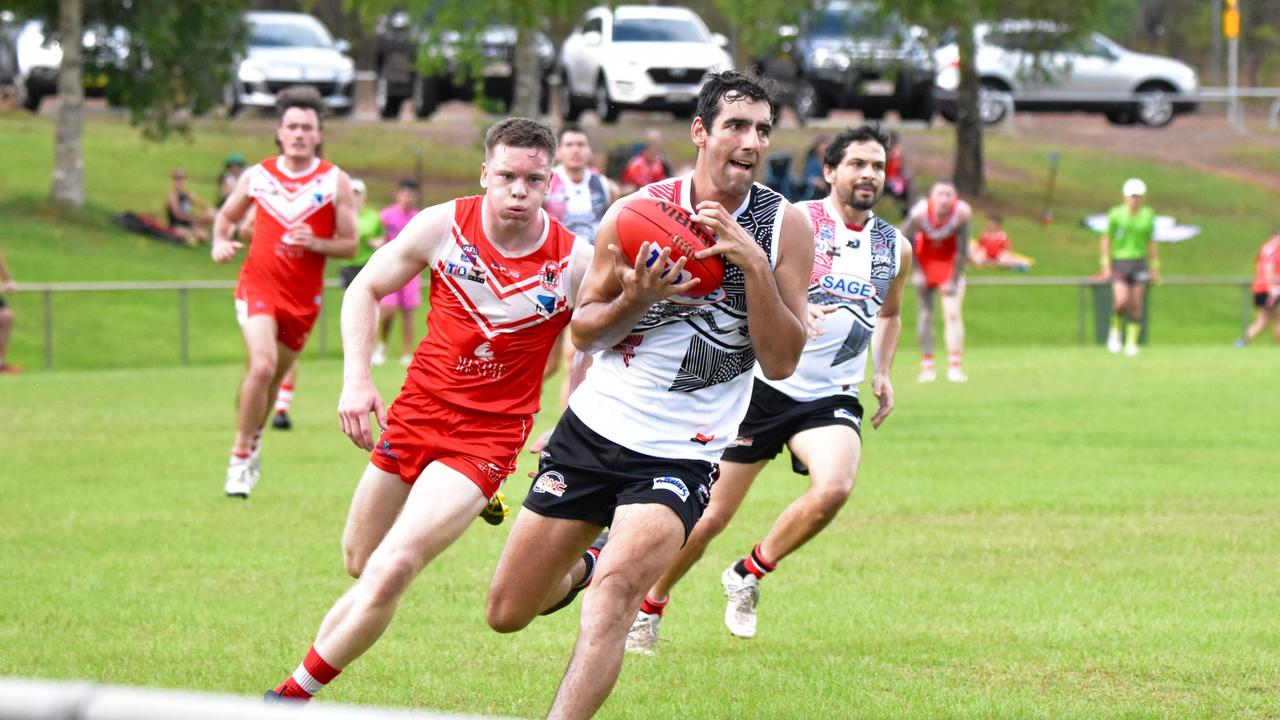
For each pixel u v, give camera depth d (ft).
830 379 73.87
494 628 55.47
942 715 59.57
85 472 122.21
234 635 71.77
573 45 376.27
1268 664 67.21
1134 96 442.50
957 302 196.44
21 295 254.27
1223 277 331.57
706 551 94.53
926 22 350.23
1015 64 428.97
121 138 397.39
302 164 107.34
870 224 75.46
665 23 369.71
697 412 53.06
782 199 52.24
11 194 327.06
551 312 57.88
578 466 53.01
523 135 55.77
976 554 92.38
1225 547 94.17
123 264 285.02
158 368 222.07
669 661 68.80
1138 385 190.19
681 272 50.34
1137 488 115.75
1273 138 449.89
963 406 169.27
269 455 132.57
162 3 329.93
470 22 324.19
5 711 21.15
